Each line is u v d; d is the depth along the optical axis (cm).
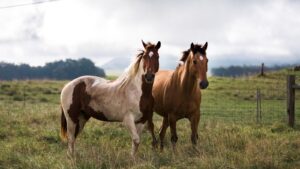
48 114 1478
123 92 886
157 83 1045
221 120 1516
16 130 1222
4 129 1222
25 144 1023
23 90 2847
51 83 3622
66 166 814
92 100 923
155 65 855
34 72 13275
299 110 1777
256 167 794
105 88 912
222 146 916
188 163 823
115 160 844
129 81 886
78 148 1008
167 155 884
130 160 842
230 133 1051
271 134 1155
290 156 872
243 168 787
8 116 1451
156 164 827
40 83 3569
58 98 2483
